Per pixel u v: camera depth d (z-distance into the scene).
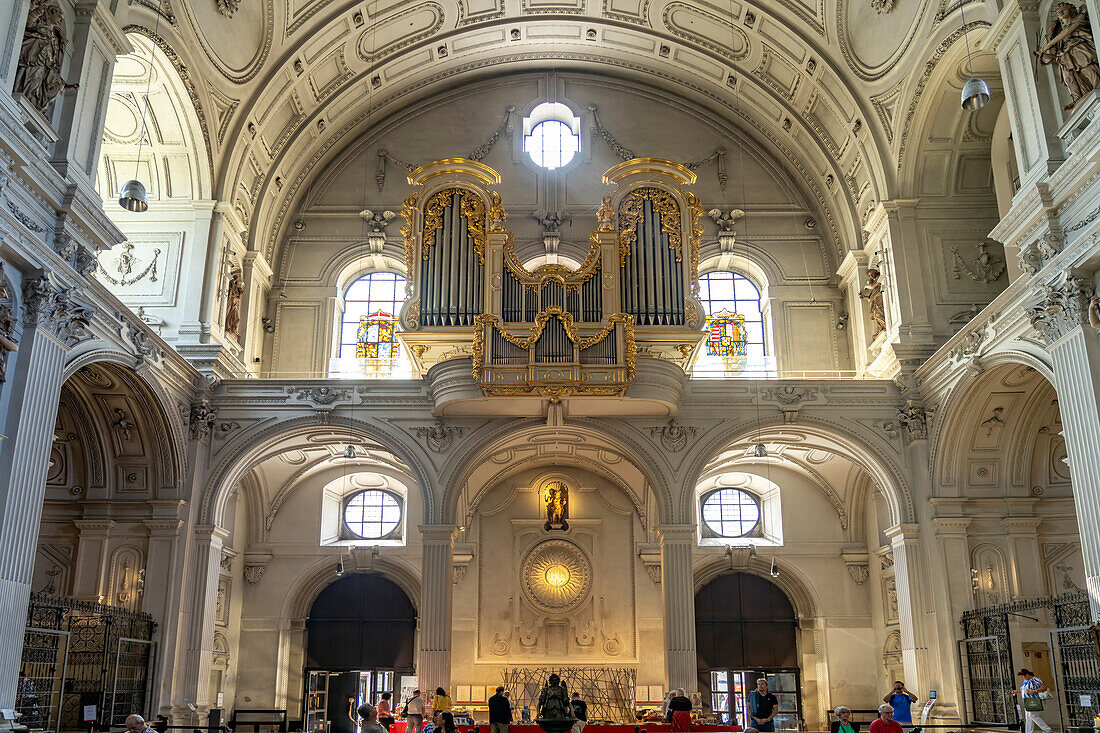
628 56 26.30
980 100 14.62
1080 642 16.44
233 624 24.62
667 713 16.89
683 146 26.38
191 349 20.89
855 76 22.25
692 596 19.72
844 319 24.83
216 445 20.75
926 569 19.89
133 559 19.67
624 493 25.83
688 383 21.03
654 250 20.75
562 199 25.72
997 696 18.48
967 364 18.28
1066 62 14.76
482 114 26.61
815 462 25.17
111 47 16.53
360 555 25.55
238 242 23.17
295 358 24.61
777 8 22.53
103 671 17.22
